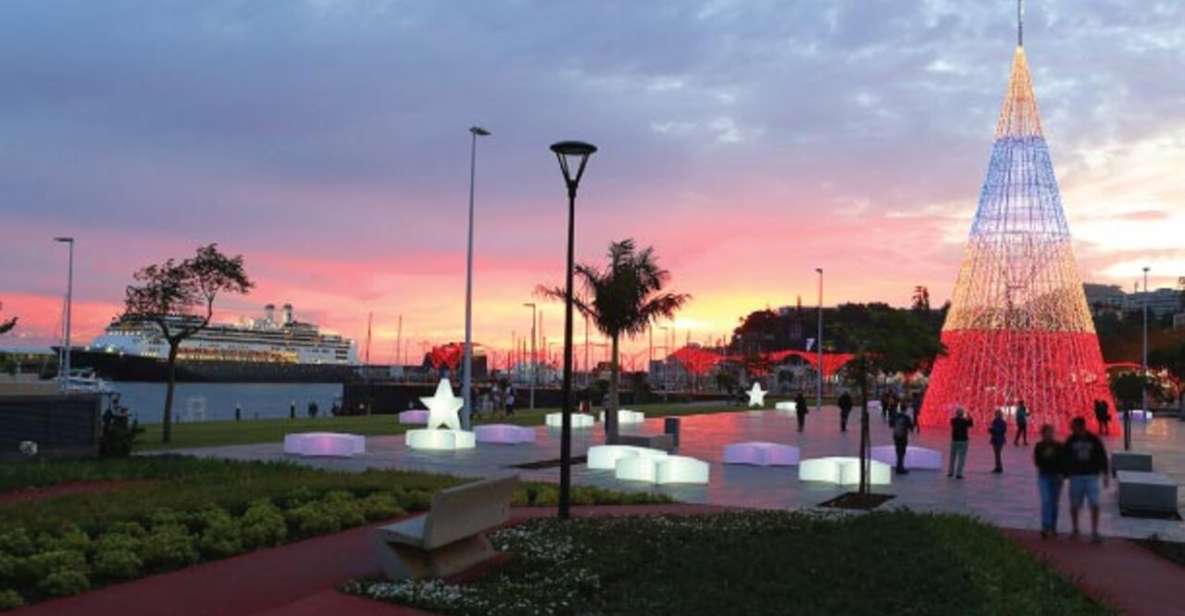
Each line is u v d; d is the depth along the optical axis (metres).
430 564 9.82
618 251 29.61
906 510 14.74
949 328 45.47
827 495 19.14
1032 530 15.25
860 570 9.72
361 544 12.13
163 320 32.31
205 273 31.66
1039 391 42.66
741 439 37.09
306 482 16.77
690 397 101.25
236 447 27.62
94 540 11.21
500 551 10.98
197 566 10.70
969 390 43.50
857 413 66.44
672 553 11.02
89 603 8.91
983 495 19.77
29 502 14.05
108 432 24.12
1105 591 10.59
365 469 21.67
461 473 21.97
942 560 10.20
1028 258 43.41
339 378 151.50
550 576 9.83
